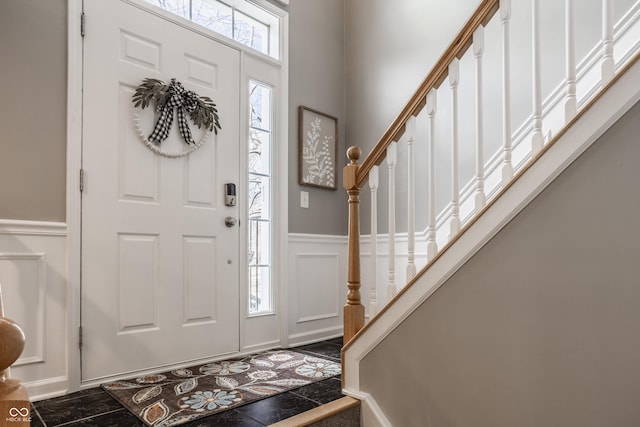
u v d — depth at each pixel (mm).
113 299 2250
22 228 1973
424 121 3074
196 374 2365
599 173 1401
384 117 3379
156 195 2455
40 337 2002
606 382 1362
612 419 1347
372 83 3484
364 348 1992
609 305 1365
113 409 1860
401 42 3305
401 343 1869
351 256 2113
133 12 2404
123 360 2271
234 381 2240
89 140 2205
